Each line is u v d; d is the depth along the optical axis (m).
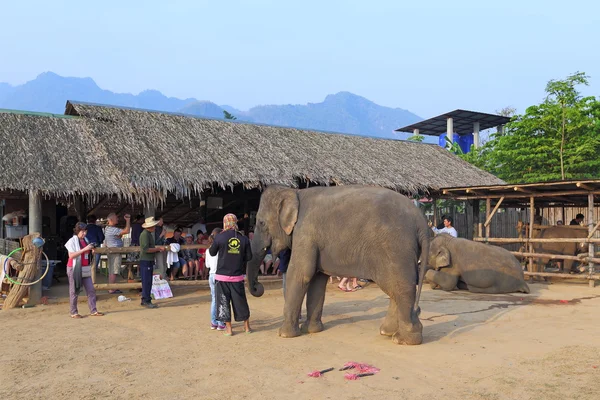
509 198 16.00
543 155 24.67
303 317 9.23
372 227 7.11
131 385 5.49
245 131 16.50
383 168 16.89
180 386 5.44
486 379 5.53
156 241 11.53
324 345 7.13
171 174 12.16
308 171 14.66
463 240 12.62
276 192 8.40
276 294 12.09
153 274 11.44
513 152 25.42
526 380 5.46
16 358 6.58
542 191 13.92
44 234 16.44
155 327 8.45
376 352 6.71
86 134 13.23
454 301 10.78
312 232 7.66
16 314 9.62
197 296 11.74
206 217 18.73
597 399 4.86
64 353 6.82
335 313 9.61
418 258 7.41
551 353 6.48
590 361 6.06
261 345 7.16
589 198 12.84
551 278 14.47
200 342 7.38
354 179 15.14
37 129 12.72
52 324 8.74
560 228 14.09
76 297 9.36
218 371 5.96
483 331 7.88
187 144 14.07
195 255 13.12
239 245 7.75
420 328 7.12
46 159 11.61
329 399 5.02
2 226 15.83
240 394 5.18
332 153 16.89
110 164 12.05
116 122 14.14
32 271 10.42
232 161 13.79
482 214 19.28
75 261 9.29
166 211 18.77
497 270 11.86
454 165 20.20
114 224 11.73
